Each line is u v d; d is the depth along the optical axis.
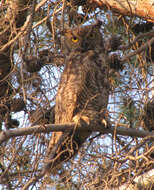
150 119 9.84
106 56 10.43
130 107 9.62
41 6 10.72
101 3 10.96
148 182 9.94
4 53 10.88
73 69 10.59
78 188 9.07
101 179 9.14
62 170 9.58
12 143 9.15
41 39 11.27
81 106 10.35
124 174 9.91
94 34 11.23
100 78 10.41
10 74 9.62
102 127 9.77
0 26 11.27
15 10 10.88
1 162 9.27
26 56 9.83
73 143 10.04
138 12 11.19
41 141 9.62
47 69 10.29
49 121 10.66
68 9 10.77
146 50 9.91
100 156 9.34
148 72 9.92
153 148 9.00
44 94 9.89
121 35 10.73
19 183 8.53
